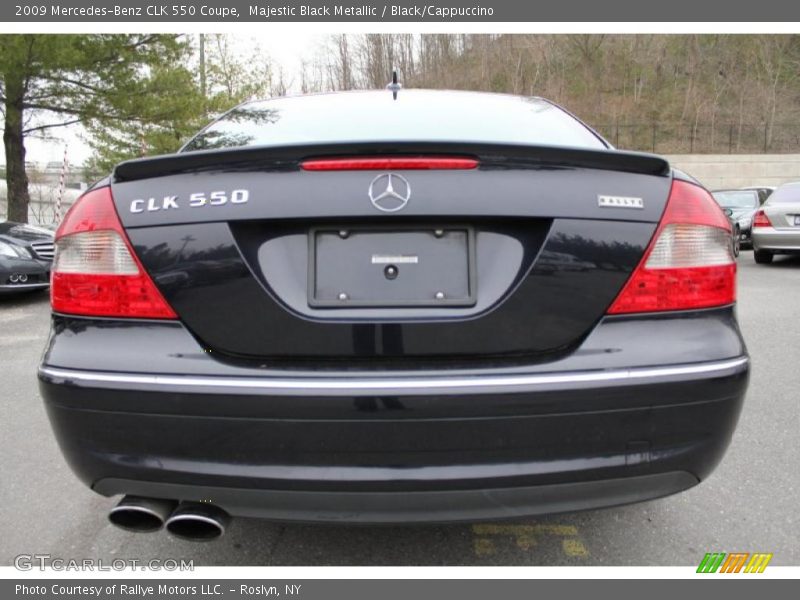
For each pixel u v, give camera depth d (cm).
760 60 2877
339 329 144
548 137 210
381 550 201
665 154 2545
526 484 143
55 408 149
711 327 150
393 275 147
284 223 146
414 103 234
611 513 221
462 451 141
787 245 887
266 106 241
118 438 146
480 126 213
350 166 144
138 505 154
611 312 147
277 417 140
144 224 148
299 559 197
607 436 143
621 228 147
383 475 142
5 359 435
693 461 149
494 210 143
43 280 677
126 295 147
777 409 317
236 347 146
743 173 2409
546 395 139
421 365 144
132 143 1352
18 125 1191
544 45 2961
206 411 141
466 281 146
